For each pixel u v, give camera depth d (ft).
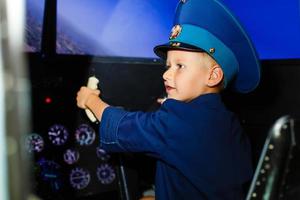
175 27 3.41
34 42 3.84
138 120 3.22
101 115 3.41
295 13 4.44
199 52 3.26
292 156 2.07
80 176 4.11
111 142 3.31
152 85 4.52
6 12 1.29
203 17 3.33
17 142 1.34
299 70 4.26
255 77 3.60
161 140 3.14
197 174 3.10
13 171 1.35
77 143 4.07
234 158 3.23
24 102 1.35
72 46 4.23
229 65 3.38
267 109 4.52
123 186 3.77
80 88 3.89
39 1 3.76
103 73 4.19
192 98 3.33
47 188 3.90
